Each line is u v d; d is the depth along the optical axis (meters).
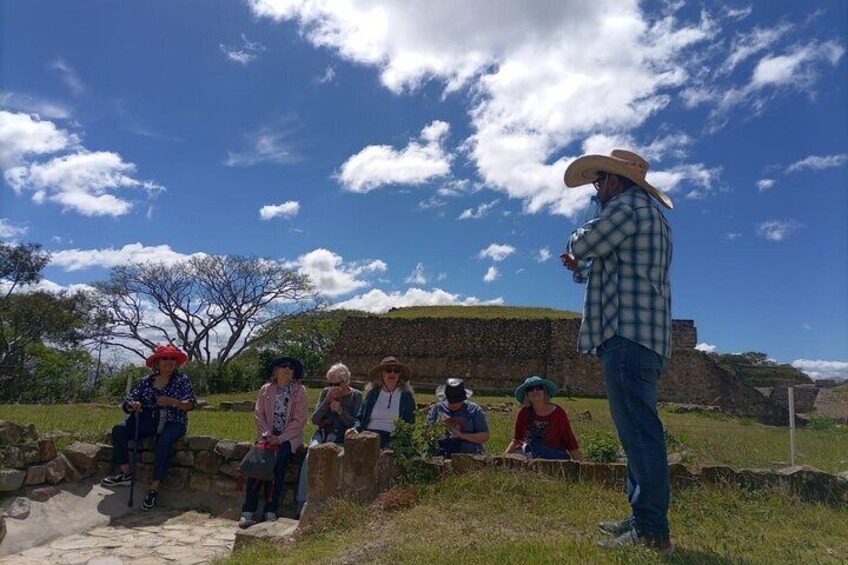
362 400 7.29
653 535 3.66
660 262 3.66
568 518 4.67
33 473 6.76
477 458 5.74
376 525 4.96
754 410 30.00
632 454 3.60
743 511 4.94
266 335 40.84
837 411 30.89
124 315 37.91
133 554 5.68
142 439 7.71
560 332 33.56
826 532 4.52
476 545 3.99
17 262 32.44
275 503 6.68
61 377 26.47
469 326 35.25
